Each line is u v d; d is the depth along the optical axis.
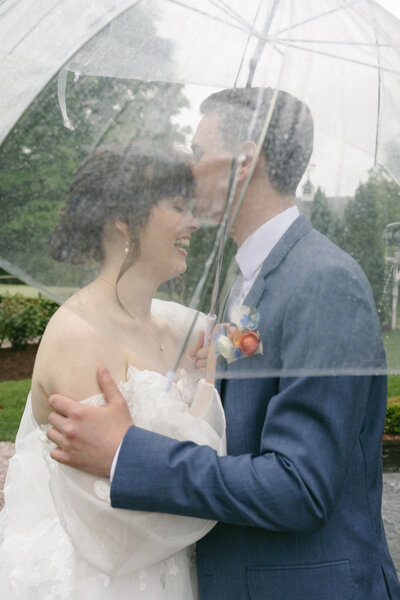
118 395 1.45
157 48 1.27
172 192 1.19
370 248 1.28
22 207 1.23
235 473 1.37
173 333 1.31
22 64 1.31
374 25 1.40
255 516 1.36
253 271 1.28
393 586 1.56
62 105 1.25
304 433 1.37
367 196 1.28
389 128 1.31
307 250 1.26
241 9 1.30
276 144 1.22
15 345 8.91
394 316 1.28
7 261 1.22
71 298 1.27
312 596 1.43
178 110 1.22
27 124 1.25
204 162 1.20
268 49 1.26
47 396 1.52
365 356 1.26
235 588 1.49
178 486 1.37
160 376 1.53
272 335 1.27
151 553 1.45
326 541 1.46
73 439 1.41
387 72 1.34
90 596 1.46
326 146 1.27
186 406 1.53
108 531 1.44
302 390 1.37
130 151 1.20
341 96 1.28
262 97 1.22
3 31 1.38
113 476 1.39
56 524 1.62
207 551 1.53
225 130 1.21
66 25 1.32
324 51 1.30
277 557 1.46
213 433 1.52
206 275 1.20
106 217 1.20
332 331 1.25
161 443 1.41
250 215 1.25
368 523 1.52
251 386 1.52
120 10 1.30
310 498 1.35
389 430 5.77
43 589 1.50
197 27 1.28
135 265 1.23
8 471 1.75
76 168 1.22
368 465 1.55
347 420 1.39
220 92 1.23
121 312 1.28
